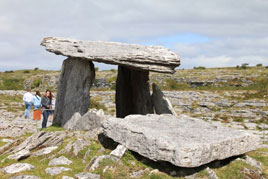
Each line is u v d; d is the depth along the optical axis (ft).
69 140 38.34
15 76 196.65
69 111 47.29
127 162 30.99
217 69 198.70
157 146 28.86
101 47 45.42
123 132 33.86
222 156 29.71
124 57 41.83
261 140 47.98
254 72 160.45
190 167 28.89
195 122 38.29
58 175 28.35
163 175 28.35
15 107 88.53
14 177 27.76
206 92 119.44
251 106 86.99
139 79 54.13
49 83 168.14
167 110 49.08
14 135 46.26
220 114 79.20
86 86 47.24
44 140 38.27
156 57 41.73
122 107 55.47
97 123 41.16
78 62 48.11
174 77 155.22
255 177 29.71
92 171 29.35
